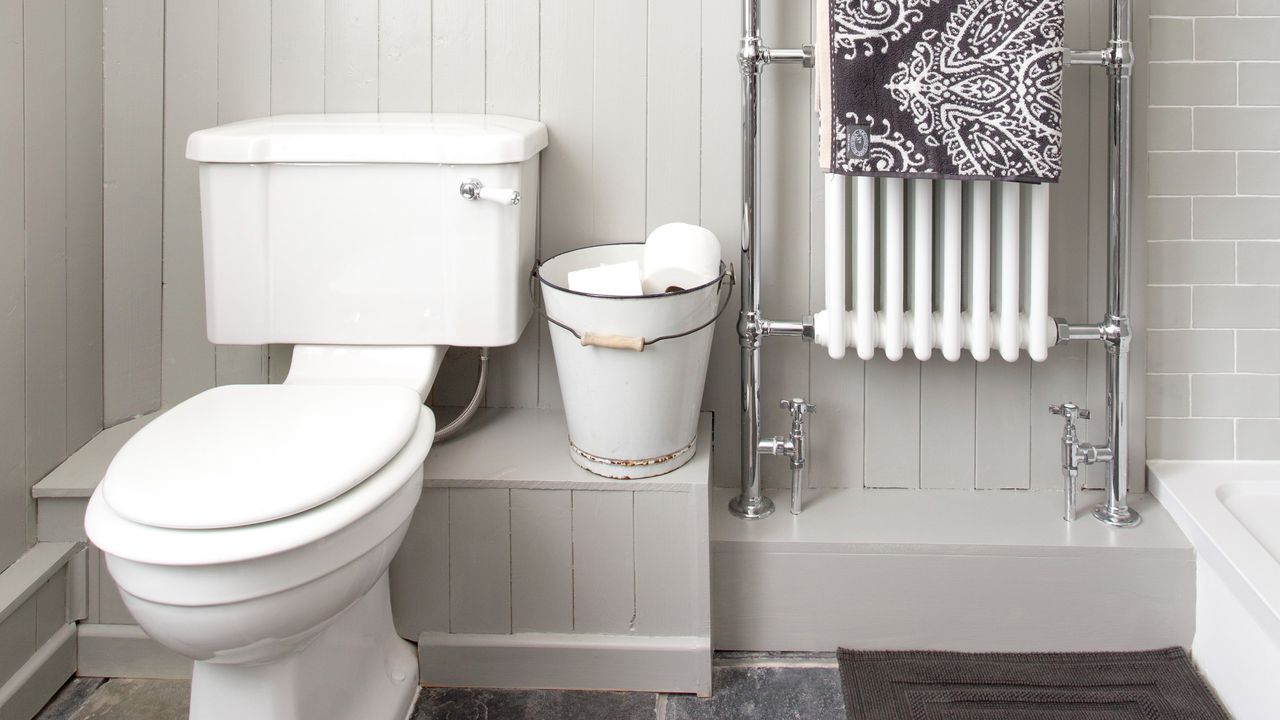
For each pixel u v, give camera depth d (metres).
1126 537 1.76
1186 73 1.86
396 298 1.73
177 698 1.72
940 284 1.78
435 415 1.95
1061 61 1.60
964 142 1.61
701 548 1.69
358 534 1.29
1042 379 1.92
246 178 1.70
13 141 1.68
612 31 1.88
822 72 1.64
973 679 1.71
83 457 1.87
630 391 1.63
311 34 1.92
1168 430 1.95
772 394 1.95
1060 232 1.88
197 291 1.99
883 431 1.95
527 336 1.97
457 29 1.90
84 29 1.88
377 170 1.69
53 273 1.81
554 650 1.72
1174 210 1.89
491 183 1.68
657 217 1.91
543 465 1.73
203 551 1.18
